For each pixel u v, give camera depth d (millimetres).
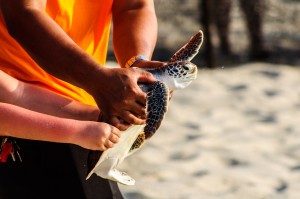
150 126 3951
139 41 4930
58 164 4797
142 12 5098
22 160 4785
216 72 17047
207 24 17641
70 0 4723
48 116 4320
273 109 14078
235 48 19859
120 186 9766
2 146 4652
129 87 4164
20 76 4723
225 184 10250
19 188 4848
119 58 4984
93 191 4910
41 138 4305
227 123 13109
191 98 14508
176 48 19312
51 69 4328
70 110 4562
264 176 10547
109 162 4457
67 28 4770
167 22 21281
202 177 10461
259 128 12875
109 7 4938
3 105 4332
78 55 4258
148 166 10797
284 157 11414
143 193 9594
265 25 21406
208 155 11367
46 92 4574
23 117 4293
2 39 4656
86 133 4230
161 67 4414
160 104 3998
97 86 4207
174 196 9641
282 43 20141
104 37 5090
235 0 21734
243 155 11453
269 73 16781
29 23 4305
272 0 22641
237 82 15922
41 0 4414
